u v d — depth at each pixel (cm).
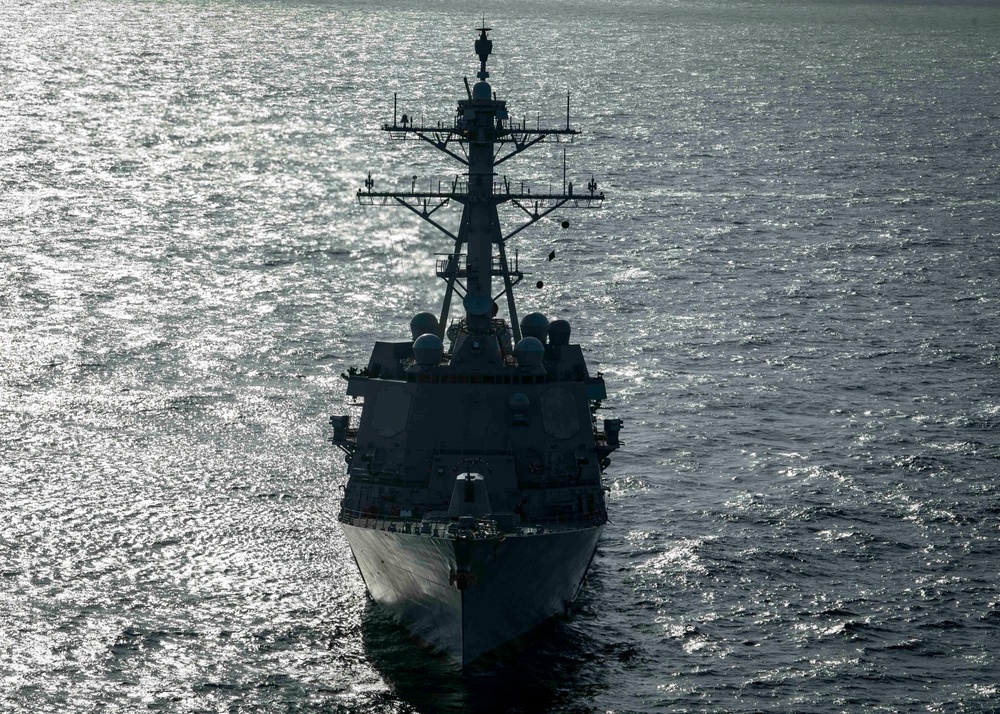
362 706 5031
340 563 6134
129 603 5691
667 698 5103
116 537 6269
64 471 6969
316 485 6931
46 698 4991
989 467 7356
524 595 5391
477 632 5244
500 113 6262
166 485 6856
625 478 7169
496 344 6103
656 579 6031
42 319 9762
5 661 5212
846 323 10338
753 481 7150
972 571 6109
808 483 7112
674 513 6725
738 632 5578
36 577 5859
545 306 10700
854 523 6612
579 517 5678
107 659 5266
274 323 9894
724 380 8900
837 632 5566
